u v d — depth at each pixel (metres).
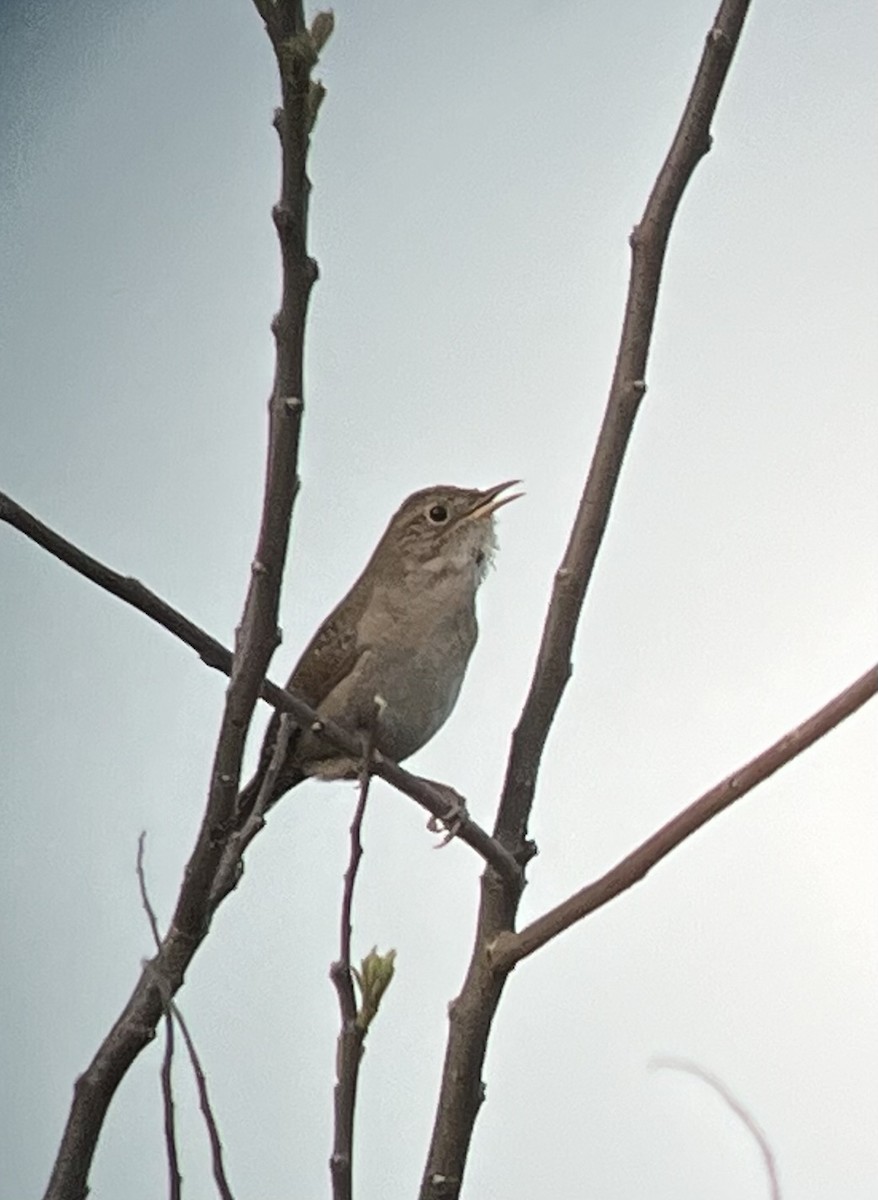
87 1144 3.76
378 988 3.41
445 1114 4.02
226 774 3.74
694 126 4.32
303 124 3.30
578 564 4.43
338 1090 3.33
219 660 4.26
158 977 3.62
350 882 3.40
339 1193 3.27
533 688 4.45
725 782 3.61
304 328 3.52
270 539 3.63
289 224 3.39
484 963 4.03
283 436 3.56
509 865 4.22
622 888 3.78
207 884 3.73
